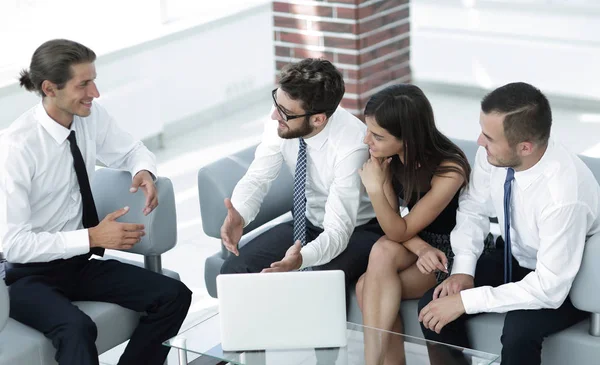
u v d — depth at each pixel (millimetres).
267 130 3352
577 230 2705
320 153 3211
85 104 3033
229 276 2619
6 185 2949
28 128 3033
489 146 2752
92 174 3262
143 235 3059
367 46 5551
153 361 3150
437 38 6809
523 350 2729
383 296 2963
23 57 5328
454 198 3139
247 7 6516
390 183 3150
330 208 3148
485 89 6816
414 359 2607
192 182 5426
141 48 5637
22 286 2979
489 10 6516
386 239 3086
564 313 2811
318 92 3031
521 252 3025
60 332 2852
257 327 2652
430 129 3012
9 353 2791
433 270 2971
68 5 5512
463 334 2908
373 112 2971
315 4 5516
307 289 2625
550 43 6348
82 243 2980
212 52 6289
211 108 6441
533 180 2791
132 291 3094
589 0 6078
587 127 6062
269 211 3523
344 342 2678
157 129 5887
